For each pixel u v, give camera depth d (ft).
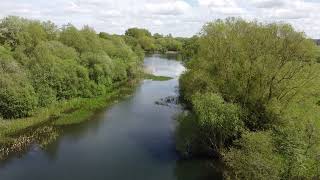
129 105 212.84
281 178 89.66
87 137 152.05
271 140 96.63
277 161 91.20
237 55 135.23
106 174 116.57
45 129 157.99
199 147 136.87
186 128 157.89
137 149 139.23
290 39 124.57
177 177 114.83
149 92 257.55
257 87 129.90
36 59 206.08
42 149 136.36
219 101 119.44
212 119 115.24
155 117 185.16
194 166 122.83
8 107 163.53
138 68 350.02
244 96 132.26
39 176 113.19
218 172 117.80
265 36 129.29
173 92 258.16
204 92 140.67
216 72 145.07
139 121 177.68
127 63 326.44
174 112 195.00
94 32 328.08
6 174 113.70
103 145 142.92
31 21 285.43
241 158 98.99
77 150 136.87
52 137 149.18
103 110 199.00
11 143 138.62
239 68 133.59
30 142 142.10
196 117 130.21
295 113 118.21
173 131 161.38
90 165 123.24
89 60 247.91
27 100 167.94
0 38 250.37
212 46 148.25
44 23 303.07
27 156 129.18
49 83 192.85
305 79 123.95
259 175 88.58
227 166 118.62
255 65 127.75
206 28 157.17
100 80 242.58
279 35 127.75
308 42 124.26
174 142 146.72
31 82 182.60
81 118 179.52
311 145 91.76
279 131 100.37
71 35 290.56
